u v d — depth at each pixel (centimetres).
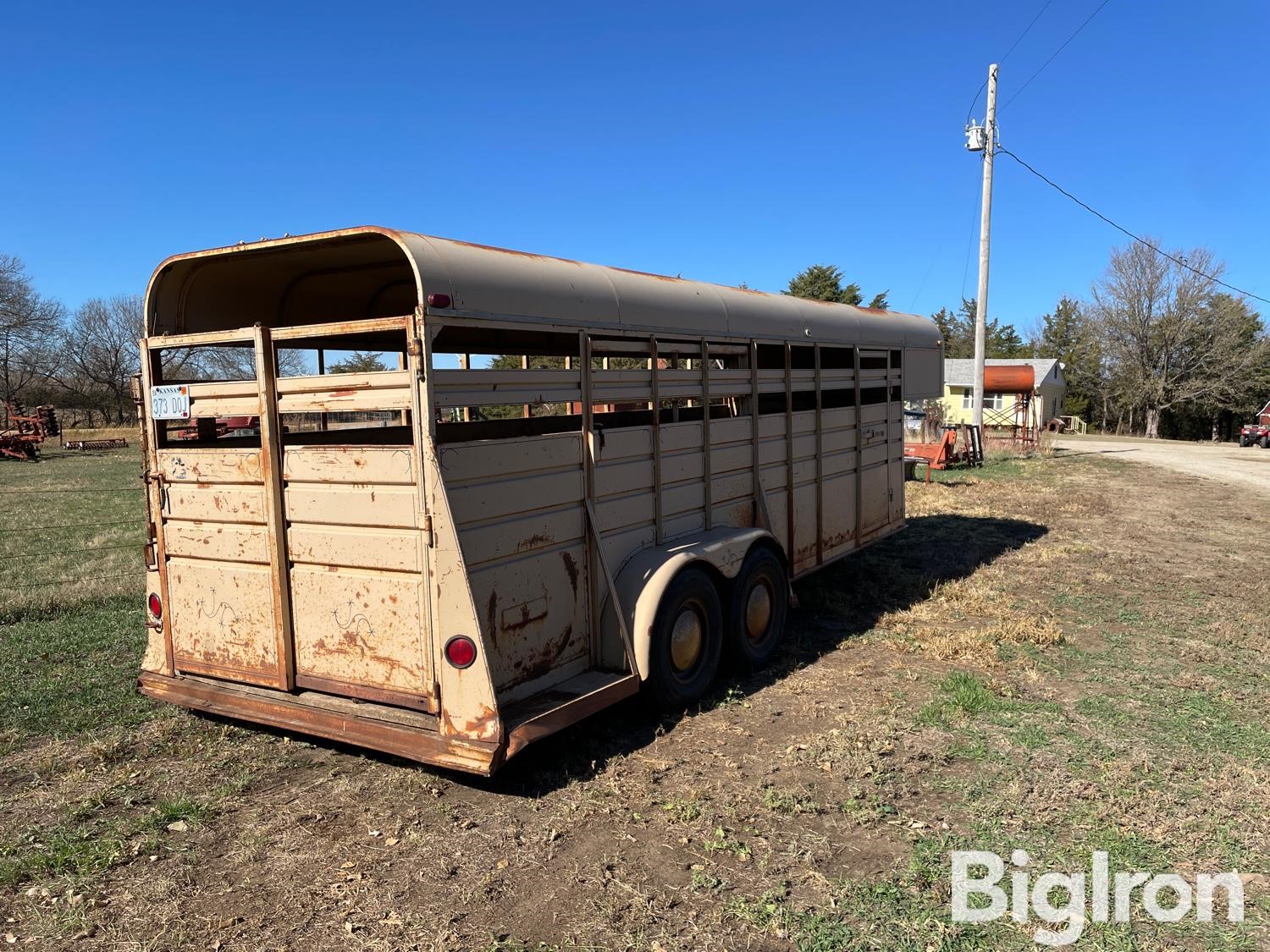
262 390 388
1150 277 4928
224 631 422
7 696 504
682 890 303
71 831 351
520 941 275
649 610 441
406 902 298
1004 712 471
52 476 2256
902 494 862
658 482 491
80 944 278
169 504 434
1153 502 1399
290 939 278
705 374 532
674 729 453
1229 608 702
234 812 369
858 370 745
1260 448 3378
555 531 416
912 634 626
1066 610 700
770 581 575
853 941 274
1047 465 2133
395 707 373
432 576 351
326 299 503
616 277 465
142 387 435
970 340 7850
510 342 554
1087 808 360
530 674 400
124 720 470
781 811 360
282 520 395
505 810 365
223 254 411
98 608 723
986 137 2098
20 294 4984
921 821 352
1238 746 425
